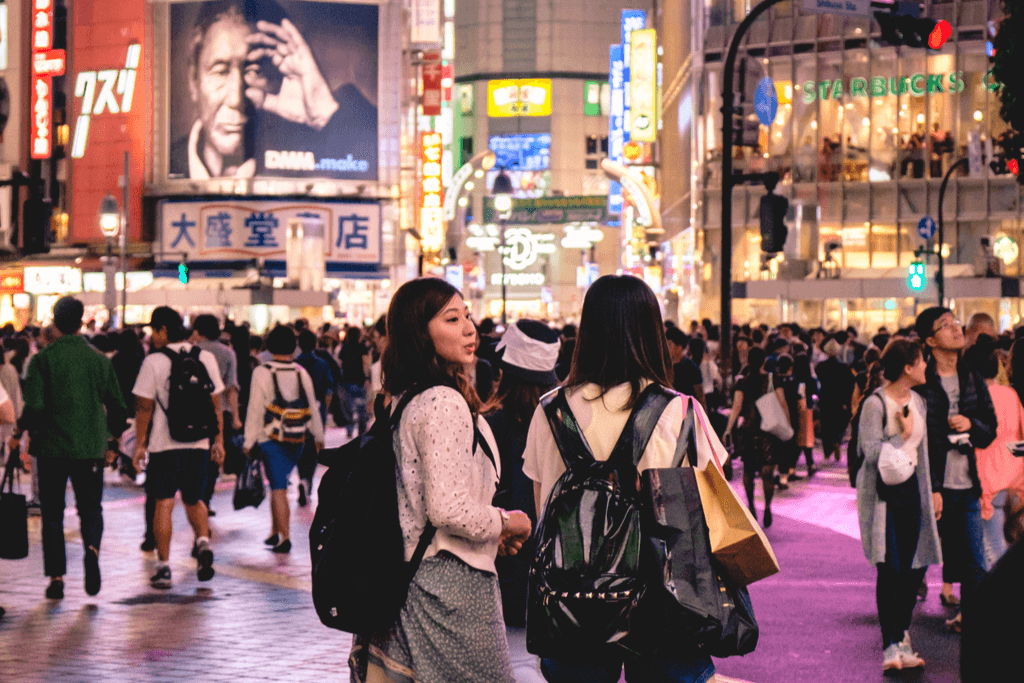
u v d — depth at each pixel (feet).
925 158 163.02
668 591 13.43
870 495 25.39
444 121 281.13
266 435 39.47
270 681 23.71
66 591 32.65
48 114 223.92
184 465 33.35
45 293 230.27
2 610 29.66
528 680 17.22
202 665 24.89
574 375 14.65
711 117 173.37
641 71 200.23
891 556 24.98
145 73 225.76
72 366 31.14
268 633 27.84
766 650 26.50
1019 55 65.98
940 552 25.40
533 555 14.19
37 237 61.62
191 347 33.76
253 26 223.30
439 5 233.14
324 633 27.84
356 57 227.61
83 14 228.22
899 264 164.25
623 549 13.66
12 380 50.16
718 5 172.96
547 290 326.03
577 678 14.82
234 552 39.32
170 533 33.47
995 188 160.56
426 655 13.21
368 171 228.43
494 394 18.75
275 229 225.56
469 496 13.15
